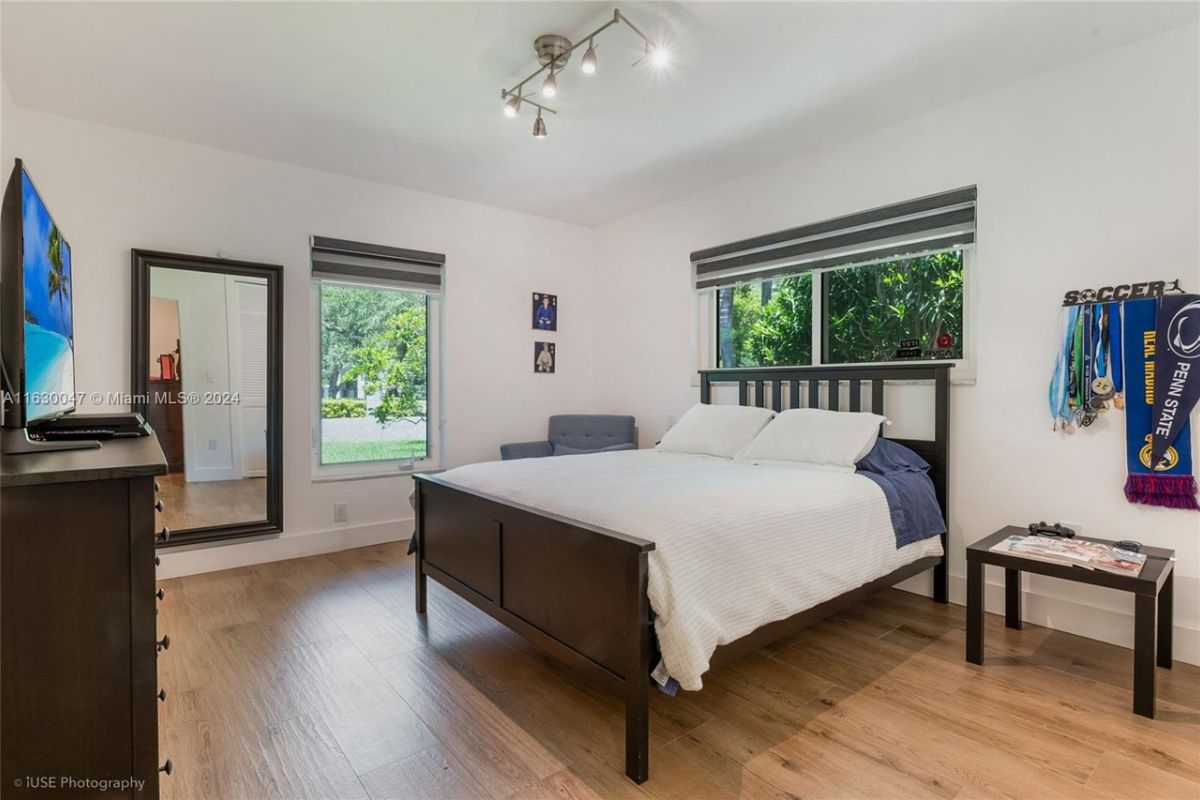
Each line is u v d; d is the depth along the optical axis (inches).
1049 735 69.6
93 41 87.3
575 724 72.4
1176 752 66.2
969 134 107.7
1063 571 79.7
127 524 40.2
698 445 130.6
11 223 49.7
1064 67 96.7
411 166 139.2
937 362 111.0
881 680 83.2
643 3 78.8
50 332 64.9
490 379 171.0
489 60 93.0
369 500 151.3
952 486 111.8
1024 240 101.7
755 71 97.0
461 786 60.9
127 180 119.1
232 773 62.6
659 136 122.5
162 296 123.1
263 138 123.2
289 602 111.9
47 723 38.7
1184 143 86.4
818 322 133.8
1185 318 86.1
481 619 104.8
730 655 68.8
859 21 83.6
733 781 61.7
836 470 104.3
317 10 80.0
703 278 157.5
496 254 171.3
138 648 40.6
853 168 124.5
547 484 89.7
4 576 37.5
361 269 148.8
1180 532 87.7
